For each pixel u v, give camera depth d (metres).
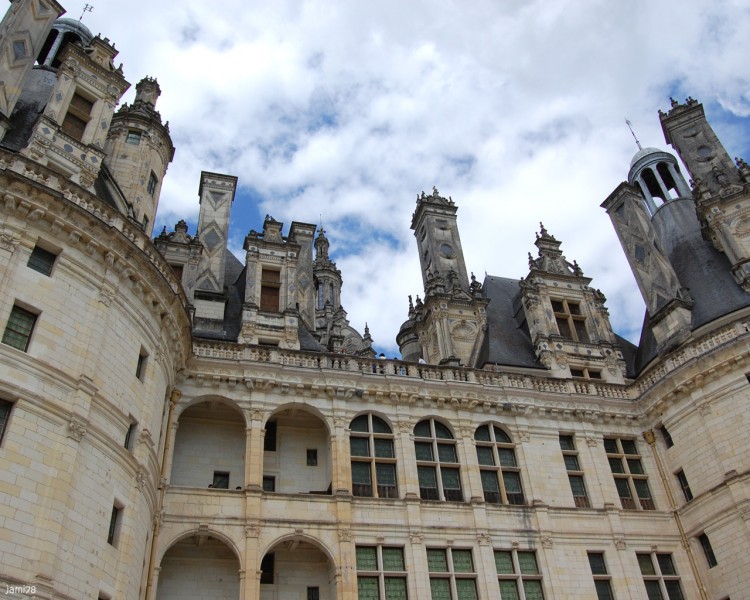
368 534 29.09
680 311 38.09
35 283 22.17
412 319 45.34
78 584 19.52
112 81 30.25
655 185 49.19
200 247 35.38
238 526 27.39
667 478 35.53
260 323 34.06
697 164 45.31
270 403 30.73
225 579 28.30
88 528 20.50
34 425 20.03
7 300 21.20
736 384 33.34
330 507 29.08
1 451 19.06
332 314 58.78
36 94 31.69
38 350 21.22
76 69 29.25
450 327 39.75
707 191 41.38
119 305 24.75
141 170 32.19
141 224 30.42
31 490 19.19
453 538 30.23
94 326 23.20
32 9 29.61
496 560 30.59
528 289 41.22
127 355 24.50
